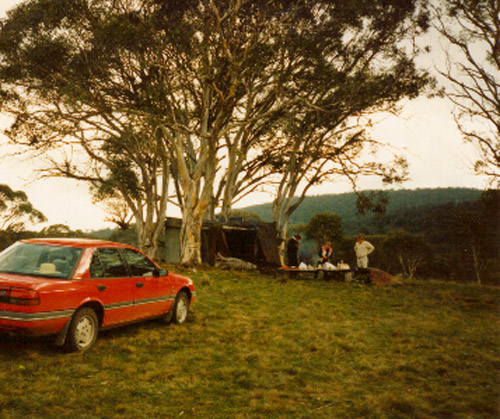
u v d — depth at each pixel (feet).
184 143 92.63
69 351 20.97
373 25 84.94
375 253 229.66
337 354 24.06
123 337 24.86
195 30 67.46
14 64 72.38
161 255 93.76
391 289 56.85
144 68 68.49
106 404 15.53
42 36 69.56
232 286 51.88
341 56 87.15
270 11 70.69
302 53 71.67
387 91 84.99
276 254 81.15
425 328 31.96
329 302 43.11
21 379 17.13
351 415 15.72
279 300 43.01
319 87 82.02
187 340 25.35
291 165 100.78
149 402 16.01
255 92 81.41
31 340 22.44
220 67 67.15
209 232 82.89
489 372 21.85
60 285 20.20
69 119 80.12
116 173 95.40
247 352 23.70
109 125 83.61
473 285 71.41
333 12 74.90
